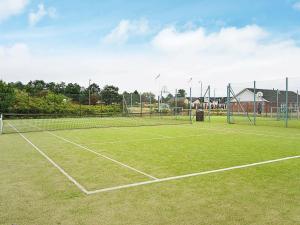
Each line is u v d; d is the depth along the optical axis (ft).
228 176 18.57
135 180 17.66
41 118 106.22
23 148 30.81
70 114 113.80
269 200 13.93
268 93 153.38
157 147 31.37
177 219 11.66
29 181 17.44
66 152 28.17
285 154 26.71
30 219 11.66
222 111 122.01
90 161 23.62
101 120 88.69
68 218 11.75
